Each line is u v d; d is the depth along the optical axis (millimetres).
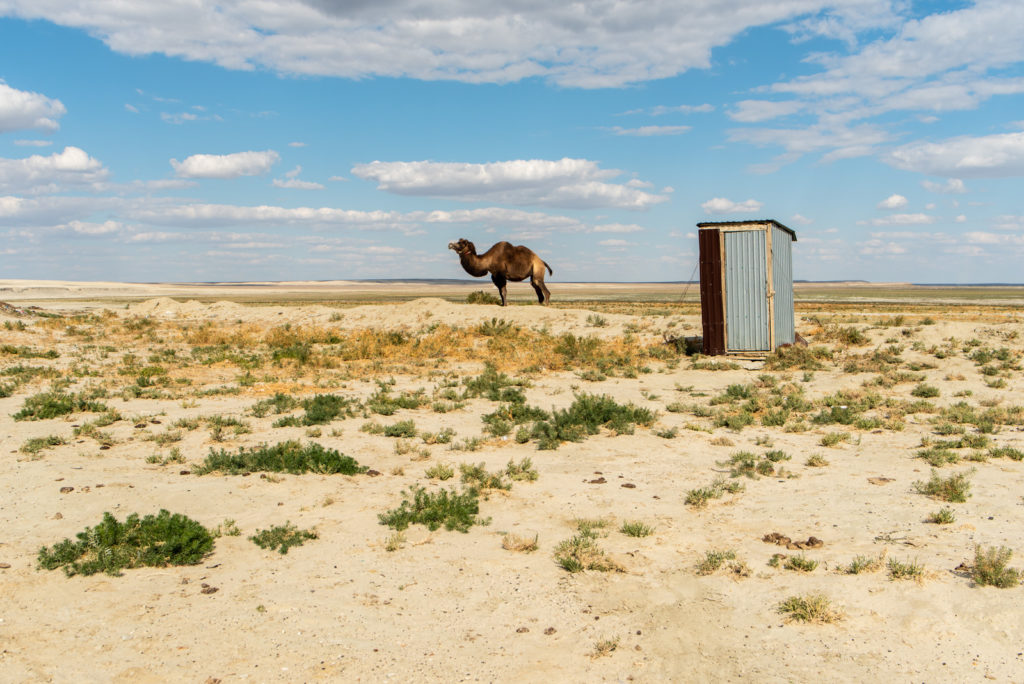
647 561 6516
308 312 36719
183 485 8641
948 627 5113
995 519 7125
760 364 19344
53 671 4656
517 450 10602
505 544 6914
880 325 25125
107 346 26094
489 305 33156
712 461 9859
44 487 8383
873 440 10867
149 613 5520
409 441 11070
